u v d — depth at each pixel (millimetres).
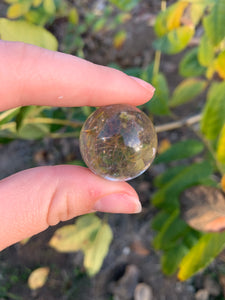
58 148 165
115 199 65
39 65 66
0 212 62
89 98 72
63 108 103
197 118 103
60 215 66
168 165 150
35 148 167
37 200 63
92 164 59
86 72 69
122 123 56
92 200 65
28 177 65
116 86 71
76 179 65
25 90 67
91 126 58
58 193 64
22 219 63
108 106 61
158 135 158
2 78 64
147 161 59
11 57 64
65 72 68
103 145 56
